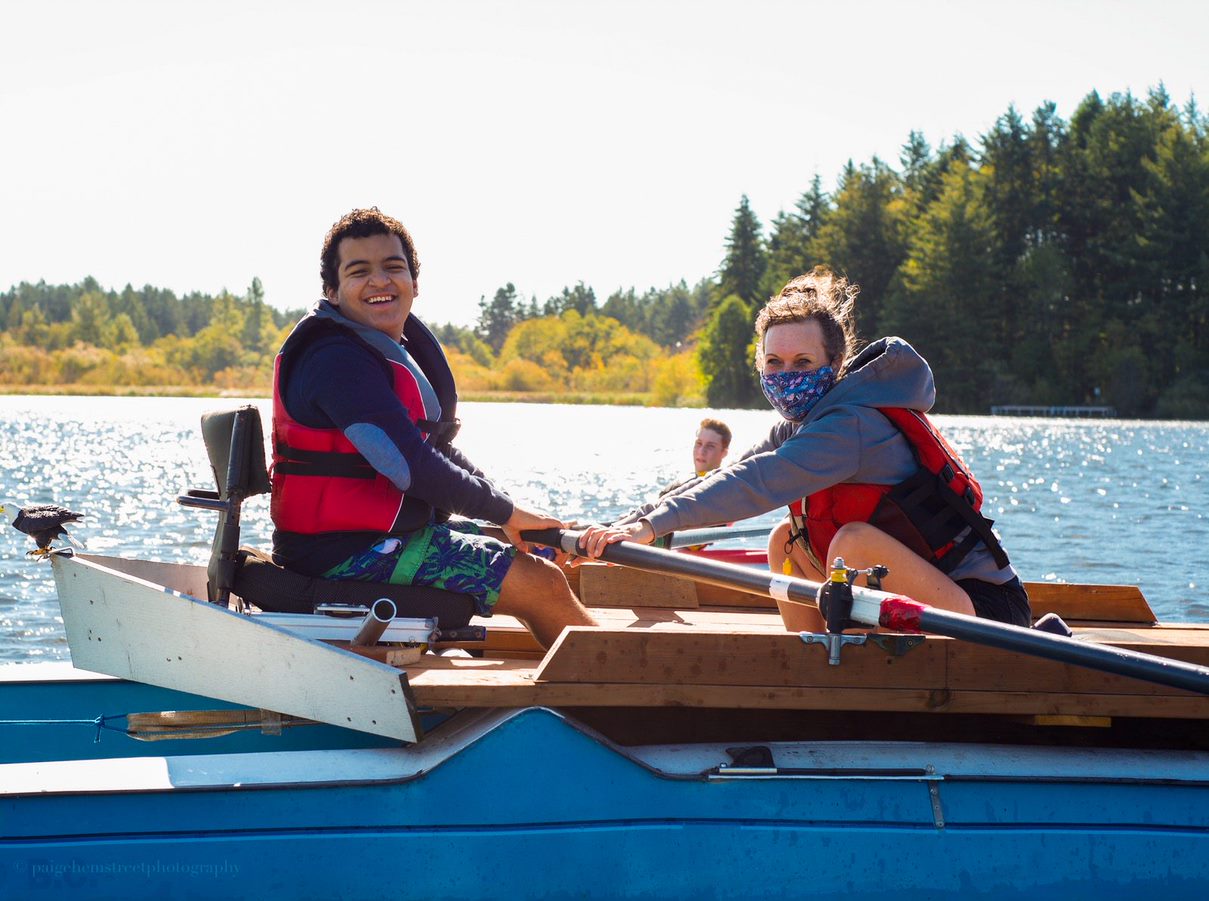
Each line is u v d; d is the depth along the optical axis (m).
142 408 72.06
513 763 2.74
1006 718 3.45
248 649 3.03
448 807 2.72
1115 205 75.31
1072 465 25.97
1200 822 2.87
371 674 2.83
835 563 2.88
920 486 3.20
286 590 3.22
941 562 3.20
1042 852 2.82
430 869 2.70
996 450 32.53
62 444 31.41
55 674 3.43
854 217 80.81
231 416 3.24
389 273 3.26
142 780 2.68
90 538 11.80
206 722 3.12
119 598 3.22
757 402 87.38
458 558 3.24
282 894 2.67
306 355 3.19
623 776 2.77
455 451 3.73
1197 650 3.29
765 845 2.77
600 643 2.87
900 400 3.25
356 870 2.68
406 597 3.22
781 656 2.91
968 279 73.25
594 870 2.74
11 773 2.70
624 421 59.84
